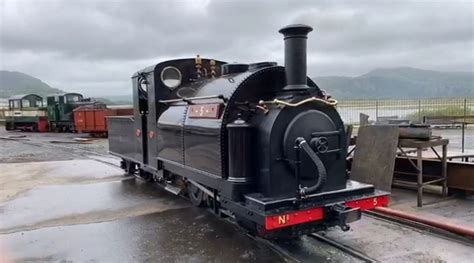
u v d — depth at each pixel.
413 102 21.48
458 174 6.38
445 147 6.31
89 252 4.70
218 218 5.89
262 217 3.88
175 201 7.08
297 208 4.05
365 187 4.63
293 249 4.55
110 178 9.53
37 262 4.43
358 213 4.19
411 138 6.14
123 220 5.99
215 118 4.73
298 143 4.11
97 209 6.67
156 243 4.94
